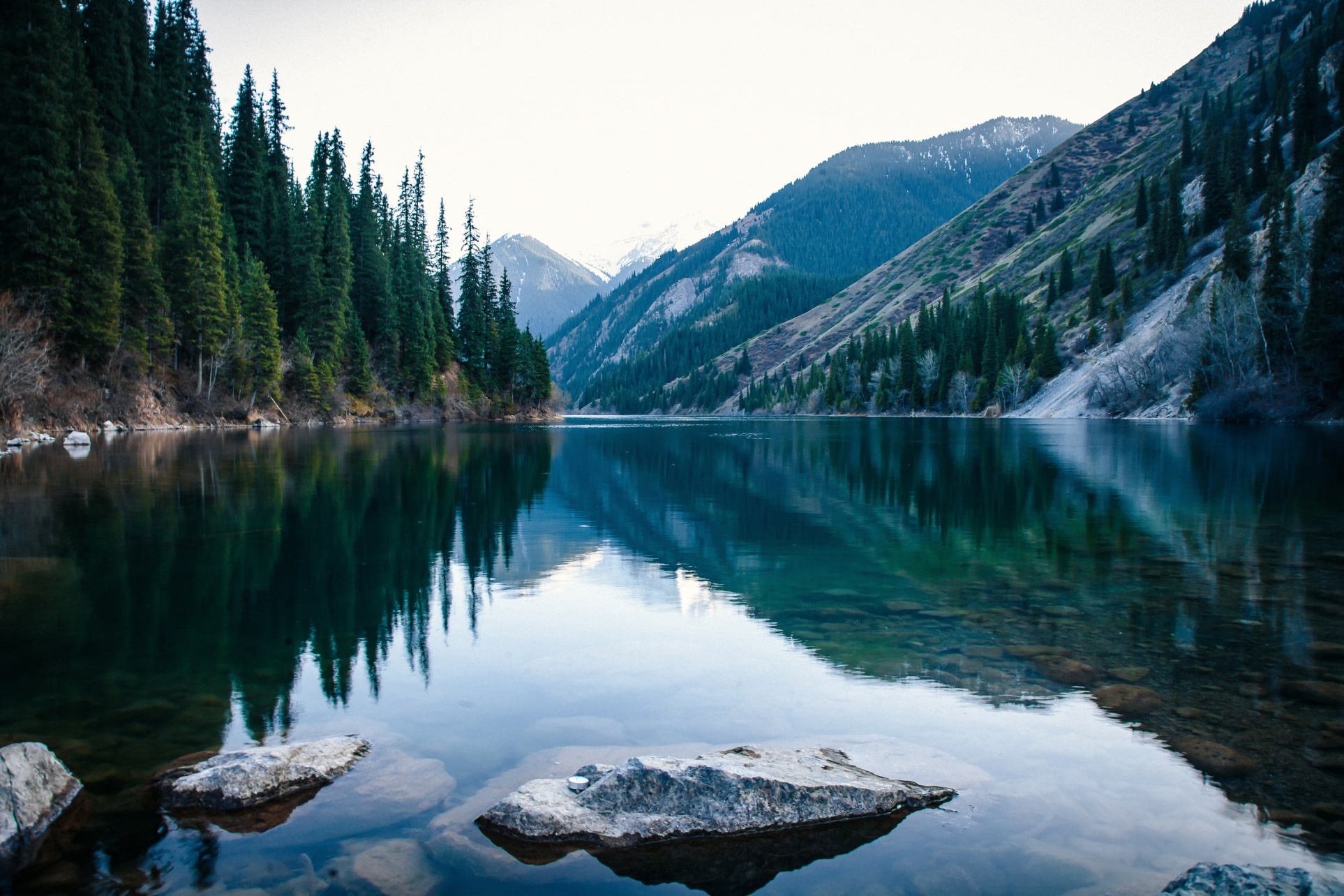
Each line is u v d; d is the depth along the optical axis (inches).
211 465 1205.7
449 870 188.4
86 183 1742.1
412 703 299.9
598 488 1048.8
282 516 757.9
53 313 1633.9
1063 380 4212.6
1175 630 392.5
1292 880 160.7
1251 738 260.2
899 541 663.8
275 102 3211.1
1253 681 317.1
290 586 495.2
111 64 2315.5
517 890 181.2
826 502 901.2
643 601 466.3
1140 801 219.3
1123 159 7450.8
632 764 222.7
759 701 302.0
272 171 3129.9
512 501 908.0
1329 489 973.8
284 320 2901.1
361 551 610.9
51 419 1669.5
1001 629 398.6
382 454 1541.6
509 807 209.6
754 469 1328.7
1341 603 446.3
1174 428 2456.9
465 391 3860.7
